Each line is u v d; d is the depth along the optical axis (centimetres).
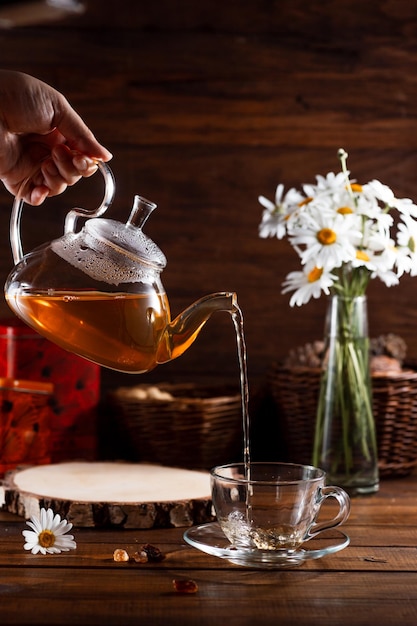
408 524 131
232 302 120
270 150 178
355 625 103
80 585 111
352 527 129
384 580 113
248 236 178
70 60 176
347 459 144
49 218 177
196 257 178
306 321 178
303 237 139
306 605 107
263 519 114
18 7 139
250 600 108
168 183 178
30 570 115
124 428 161
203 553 120
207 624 103
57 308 114
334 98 178
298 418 156
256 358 178
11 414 149
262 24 177
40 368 153
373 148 178
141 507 126
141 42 177
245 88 177
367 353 145
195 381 178
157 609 106
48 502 127
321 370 148
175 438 156
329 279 139
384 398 153
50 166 130
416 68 178
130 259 116
